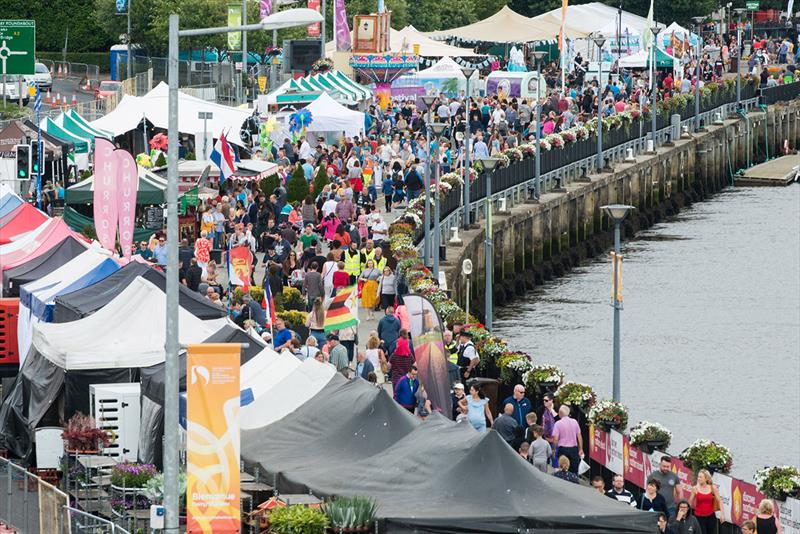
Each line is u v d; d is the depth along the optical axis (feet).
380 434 145.69
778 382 296.92
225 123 366.84
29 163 293.23
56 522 142.51
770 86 624.18
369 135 404.16
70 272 216.54
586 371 302.66
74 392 176.65
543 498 128.16
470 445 133.39
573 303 371.35
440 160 353.72
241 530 139.64
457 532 124.16
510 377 197.88
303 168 335.67
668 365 308.60
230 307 223.71
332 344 197.88
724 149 565.94
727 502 158.40
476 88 479.41
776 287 395.34
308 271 243.19
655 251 445.37
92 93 552.00
